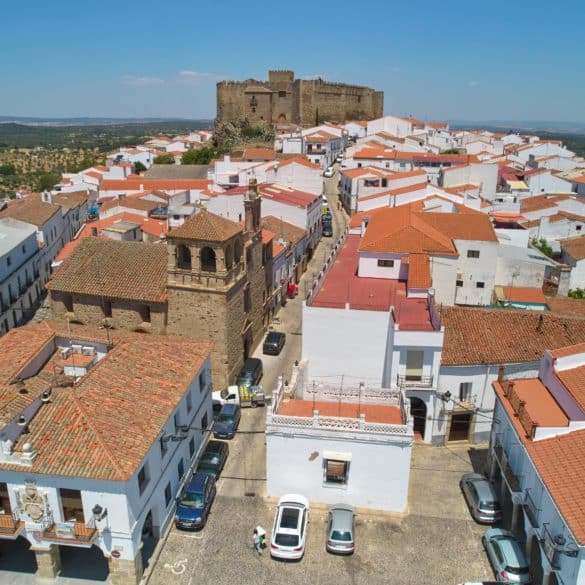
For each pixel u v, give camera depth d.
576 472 26.02
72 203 105.31
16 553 30.33
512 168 127.62
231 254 45.06
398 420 33.44
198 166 134.75
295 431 32.22
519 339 39.78
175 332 45.59
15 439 26.83
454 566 29.53
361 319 39.75
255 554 30.31
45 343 37.12
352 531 30.36
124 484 25.92
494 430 34.94
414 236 49.25
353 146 141.62
